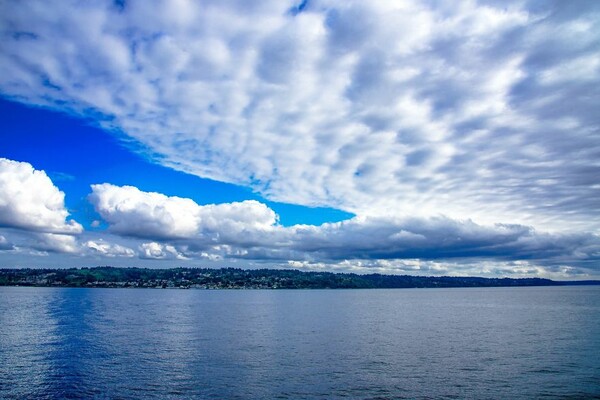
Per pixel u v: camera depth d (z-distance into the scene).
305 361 51.00
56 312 117.12
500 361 51.19
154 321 96.75
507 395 38.16
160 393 38.38
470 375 44.62
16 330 77.81
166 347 59.97
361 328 85.62
